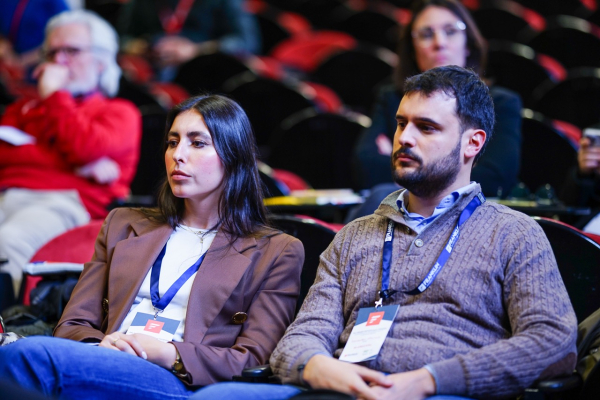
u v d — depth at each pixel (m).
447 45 4.29
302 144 5.99
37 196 4.83
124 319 2.83
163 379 2.53
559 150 5.00
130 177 5.19
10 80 7.91
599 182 3.98
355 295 2.59
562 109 6.30
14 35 7.98
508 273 2.41
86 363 2.36
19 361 2.28
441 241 2.53
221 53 7.23
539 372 2.23
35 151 4.90
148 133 5.71
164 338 2.73
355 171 4.61
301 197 4.41
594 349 2.49
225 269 2.87
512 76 6.88
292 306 2.90
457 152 2.54
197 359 2.60
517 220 2.49
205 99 3.03
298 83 7.28
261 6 9.91
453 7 4.34
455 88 2.54
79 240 3.96
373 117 4.69
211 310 2.79
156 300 2.84
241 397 2.20
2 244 4.47
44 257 3.88
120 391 2.41
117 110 5.05
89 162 4.89
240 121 3.04
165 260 2.94
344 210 4.41
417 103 2.54
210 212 3.03
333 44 8.58
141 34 8.27
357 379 2.23
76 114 4.92
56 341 2.37
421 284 2.48
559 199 4.29
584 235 2.82
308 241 3.28
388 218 2.68
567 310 2.33
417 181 2.53
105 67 5.25
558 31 7.79
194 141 2.96
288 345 2.48
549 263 2.39
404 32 4.48
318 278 2.73
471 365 2.22
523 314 2.32
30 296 3.47
